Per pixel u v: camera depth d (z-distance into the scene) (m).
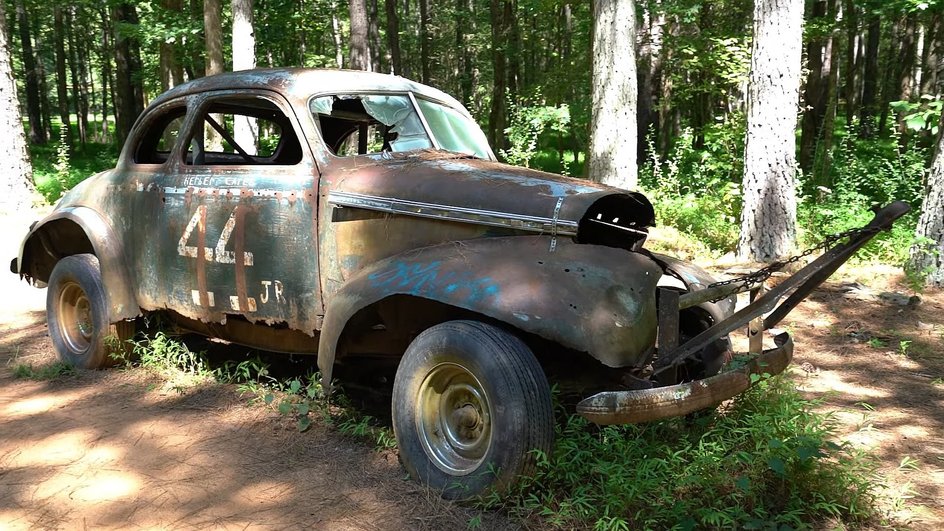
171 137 7.60
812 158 16.62
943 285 7.43
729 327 3.18
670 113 21.92
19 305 6.93
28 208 11.84
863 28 13.97
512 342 2.98
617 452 3.16
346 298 3.38
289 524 2.91
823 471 3.03
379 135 5.15
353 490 3.20
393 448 3.61
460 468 3.12
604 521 2.79
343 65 27.92
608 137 9.76
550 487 3.00
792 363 5.43
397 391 3.28
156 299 4.53
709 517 2.71
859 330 6.25
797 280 3.11
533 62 27.36
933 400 4.63
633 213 3.65
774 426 3.27
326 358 3.42
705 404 2.94
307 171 3.86
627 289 3.08
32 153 28.08
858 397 4.69
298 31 22.86
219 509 3.03
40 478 3.30
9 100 11.58
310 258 3.81
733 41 13.68
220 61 14.89
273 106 4.51
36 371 4.90
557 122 13.69
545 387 2.94
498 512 2.96
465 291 3.04
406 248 3.56
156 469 3.41
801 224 9.62
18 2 29.58
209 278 4.18
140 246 4.59
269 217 3.92
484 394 3.00
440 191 3.52
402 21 35.06
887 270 8.08
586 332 2.88
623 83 9.64
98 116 62.25
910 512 3.05
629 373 3.22
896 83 25.30
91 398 4.39
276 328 4.14
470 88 31.38
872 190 12.43
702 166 12.48
